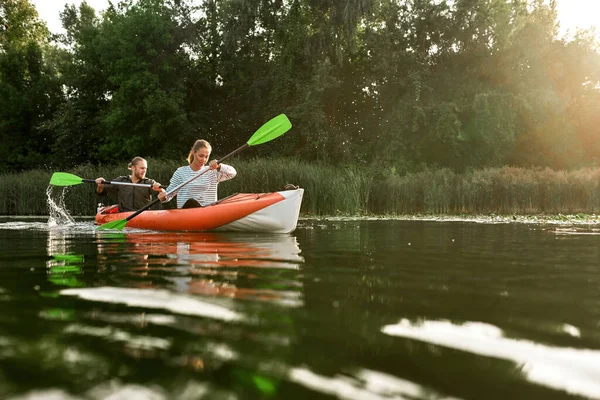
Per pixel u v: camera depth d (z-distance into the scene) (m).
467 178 12.30
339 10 18.58
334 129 19.66
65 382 0.82
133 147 18.48
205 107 21.44
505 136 19.08
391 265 2.38
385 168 16.69
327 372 0.88
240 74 20.89
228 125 21.52
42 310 1.33
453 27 19.84
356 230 5.32
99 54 20.31
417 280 1.92
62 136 20.59
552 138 21.52
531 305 1.47
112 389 0.79
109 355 0.95
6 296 1.53
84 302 1.44
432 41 20.73
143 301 1.45
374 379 0.84
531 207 11.78
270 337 1.08
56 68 23.81
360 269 2.22
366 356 0.96
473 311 1.38
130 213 5.52
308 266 2.31
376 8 19.09
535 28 19.94
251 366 0.90
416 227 5.92
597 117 22.33
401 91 20.17
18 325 1.17
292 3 20.16
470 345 1.05
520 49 19.78
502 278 1.99
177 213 5.11
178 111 18.48
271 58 21.67
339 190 10.69
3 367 0.88
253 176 10.59
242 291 1.63
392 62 19.80
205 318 1.25
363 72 21.14
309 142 18.72
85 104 21.27
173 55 19.62
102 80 21.06
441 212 11.46
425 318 1.28
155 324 1.18
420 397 0.77
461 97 19.34
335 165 18.48
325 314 1.31
